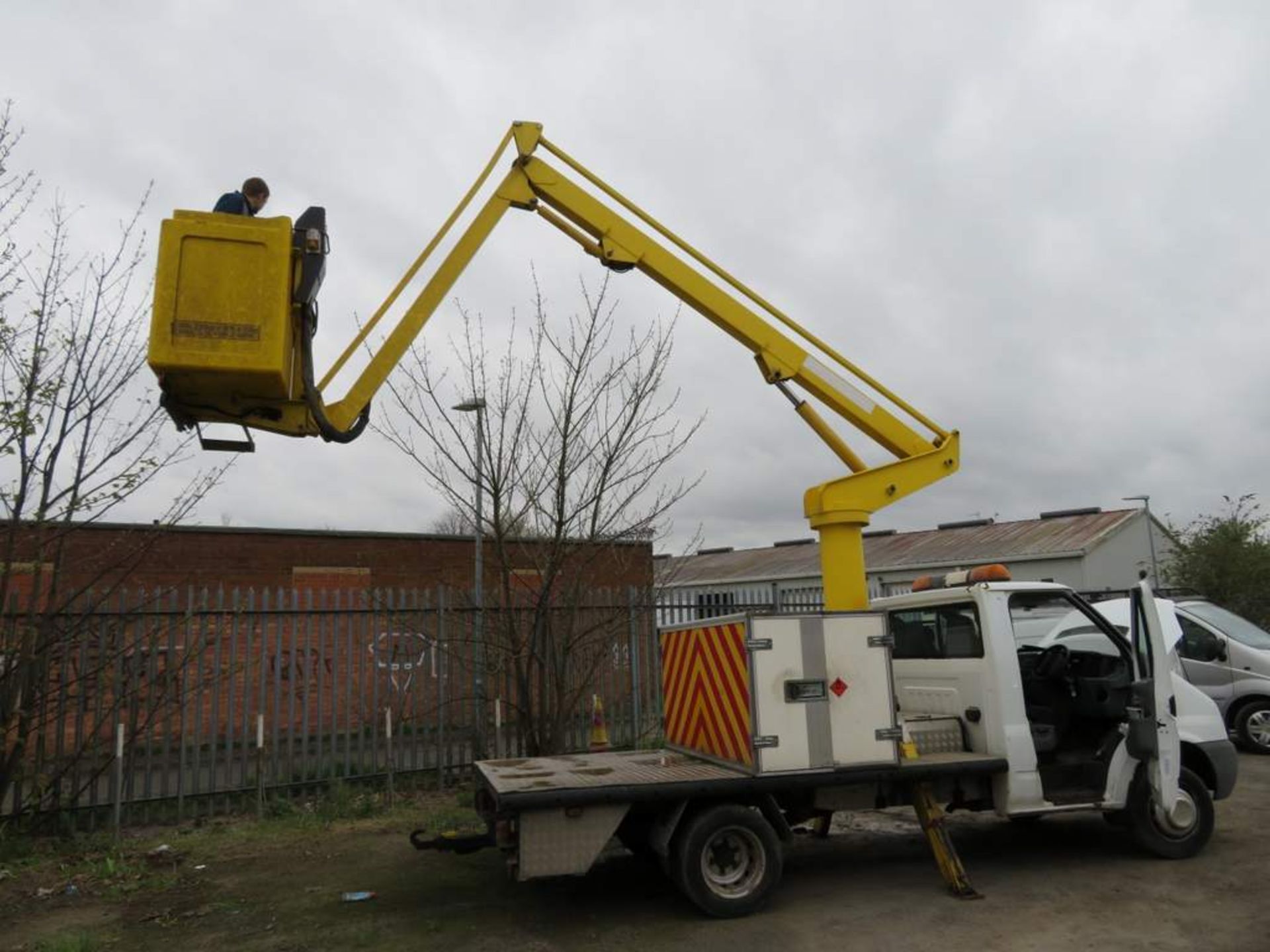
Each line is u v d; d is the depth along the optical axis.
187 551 16.27
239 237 4.86
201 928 5.79
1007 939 5.26
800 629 6.02
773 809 6.02
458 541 18.89
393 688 10.21
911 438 7.89
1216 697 11.84
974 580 6.80
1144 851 6.92
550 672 9.79
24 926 5.94
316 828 8.41
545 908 6.03
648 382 9.80
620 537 9.98
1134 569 28.08
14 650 7.84
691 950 5.21
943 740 6.64
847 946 5.22
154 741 8.99
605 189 7.34
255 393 5.05
